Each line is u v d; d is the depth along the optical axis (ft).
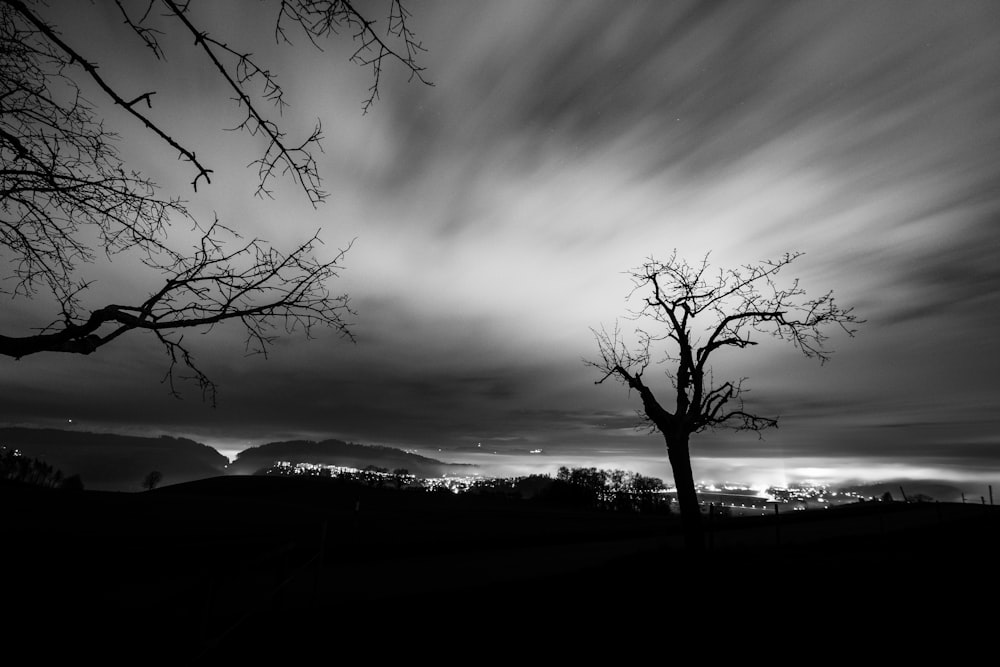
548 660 22.07
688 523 45.80
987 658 22.13
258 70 8.83
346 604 31.19
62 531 48.26
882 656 22.50
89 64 8.04
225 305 12.57
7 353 9.95
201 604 17.13
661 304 52.37
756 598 31.65
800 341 48.29
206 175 9.46
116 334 11.16
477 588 35.83
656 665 21.76
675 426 49.21
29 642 11.95
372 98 9.21
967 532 69.62
